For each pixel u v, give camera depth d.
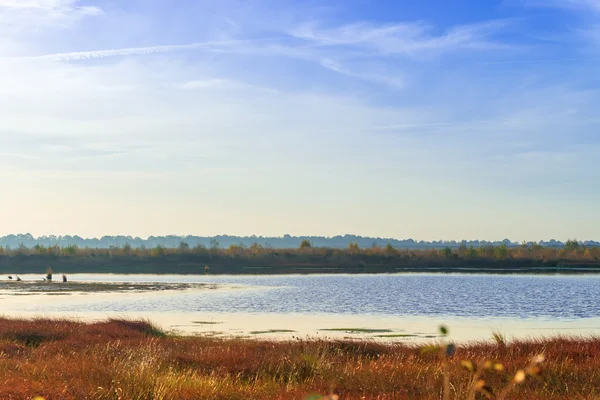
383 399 13.09
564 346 23.78
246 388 14.62
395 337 35.19
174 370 17.25
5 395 12.09
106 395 12.35
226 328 39.41
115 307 54.97
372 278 107.94
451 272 132.38
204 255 180.50
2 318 36.94
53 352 21.88
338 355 22.05
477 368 3.94
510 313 50.28
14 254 173.62
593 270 141.12
